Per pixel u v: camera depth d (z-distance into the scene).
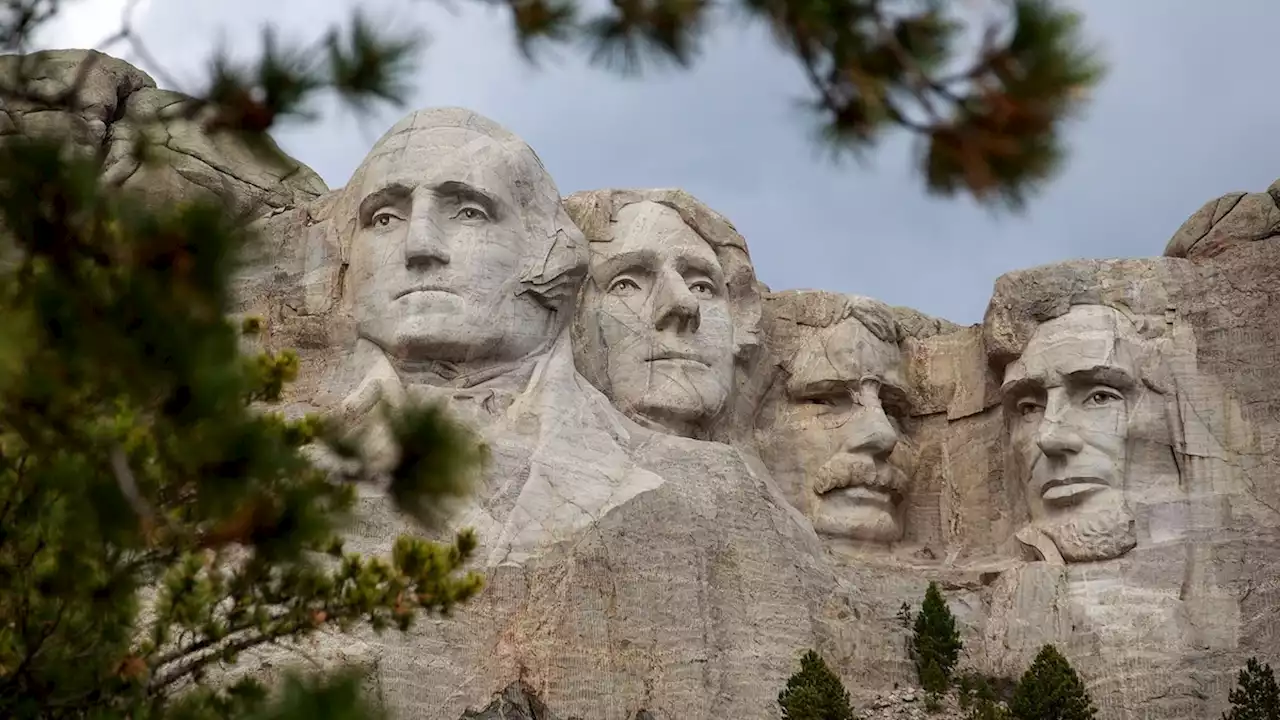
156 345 17.02
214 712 19.19
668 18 18.31
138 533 17.89
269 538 18.78
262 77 17.61
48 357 16.88
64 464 17.48
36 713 18.50
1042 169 17.05
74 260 16.94
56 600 18.66
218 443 17.78
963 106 17.11
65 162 16.91
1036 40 16.98
